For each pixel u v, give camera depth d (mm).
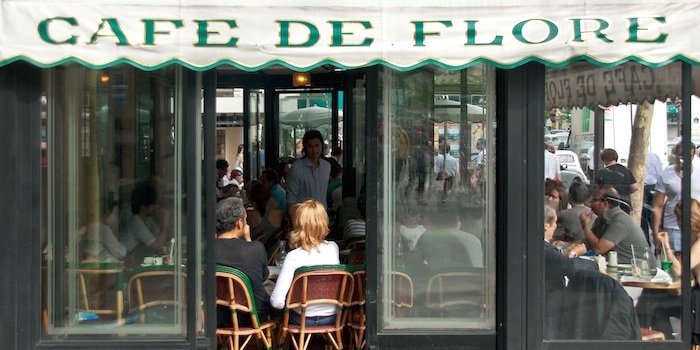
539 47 5020
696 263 5484
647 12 5020
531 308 5383
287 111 10211
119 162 5445
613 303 5477
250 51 4988
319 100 10211
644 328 5535
